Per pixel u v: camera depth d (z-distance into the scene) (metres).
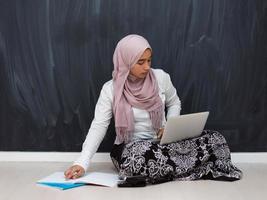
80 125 2.73
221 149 2.34
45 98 2.72
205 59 2.68
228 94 2.71
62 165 2.67
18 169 2.57
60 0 2.64
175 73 2.69
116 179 2.27
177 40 2.66
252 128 2.73
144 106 2.37
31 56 2.69
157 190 2.11
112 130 2.73
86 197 2.01
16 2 2.65
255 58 2.68
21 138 2.76
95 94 2.71
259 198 2.00
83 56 2.68
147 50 2.29
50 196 2.03
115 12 2.64
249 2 2.64
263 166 2.64
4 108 2.74
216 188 2.15
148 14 2.64
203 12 2.64
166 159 2.21
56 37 2.67
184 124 2.21
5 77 2.71
